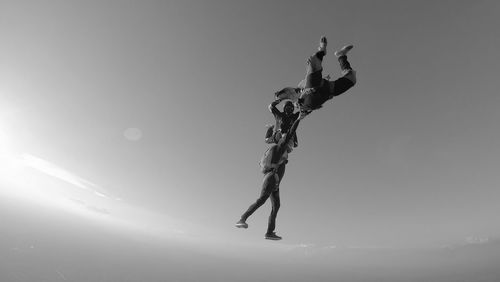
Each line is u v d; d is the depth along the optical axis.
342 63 3.82
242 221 4.39
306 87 3.68
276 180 4.36
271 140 4.52
